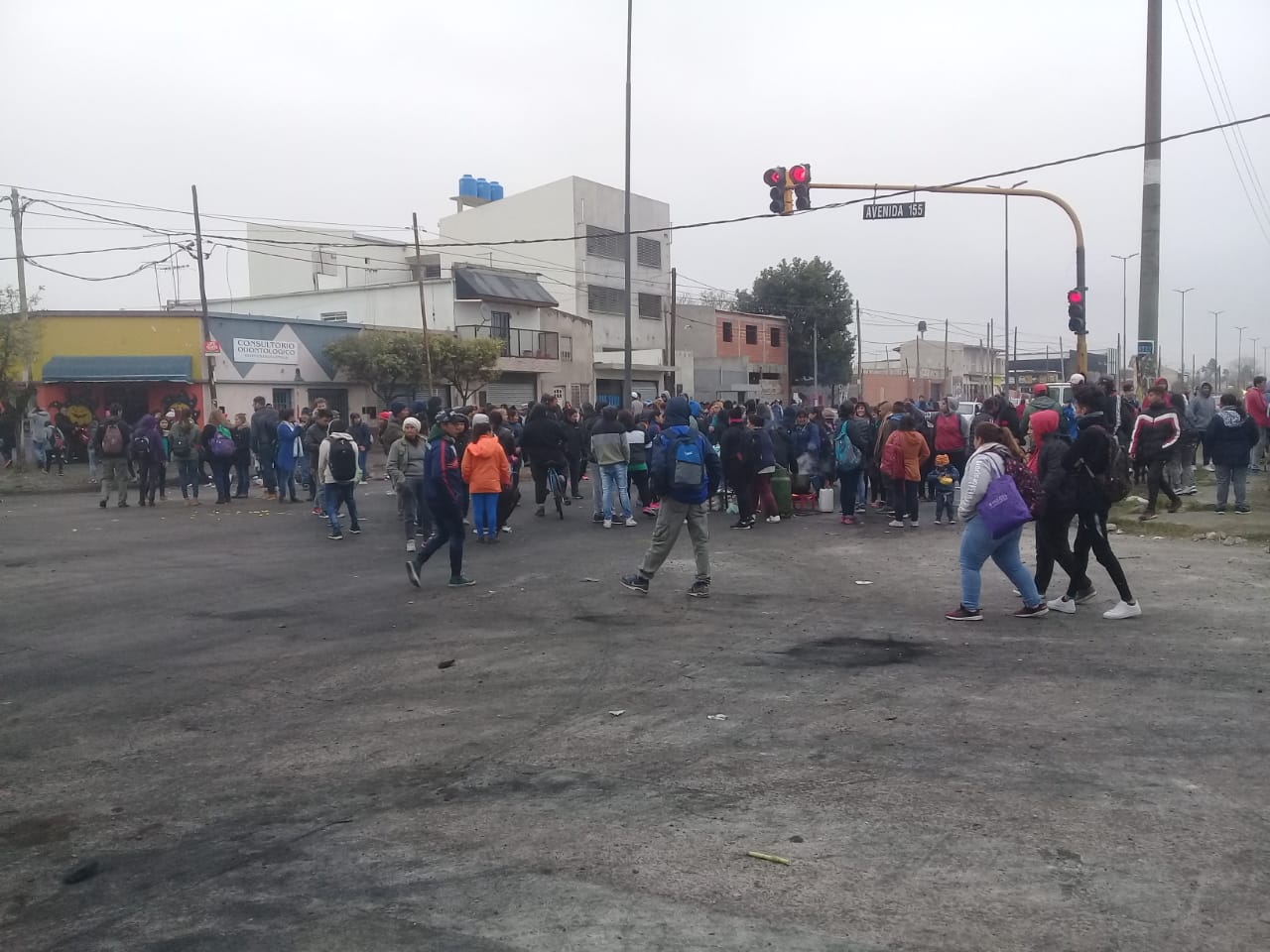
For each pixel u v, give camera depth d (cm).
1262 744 551
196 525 1628
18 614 956
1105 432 858
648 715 629
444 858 435
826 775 519
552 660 766
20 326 2627
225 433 1941
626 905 388
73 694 700
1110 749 548
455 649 809
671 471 977
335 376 3831
